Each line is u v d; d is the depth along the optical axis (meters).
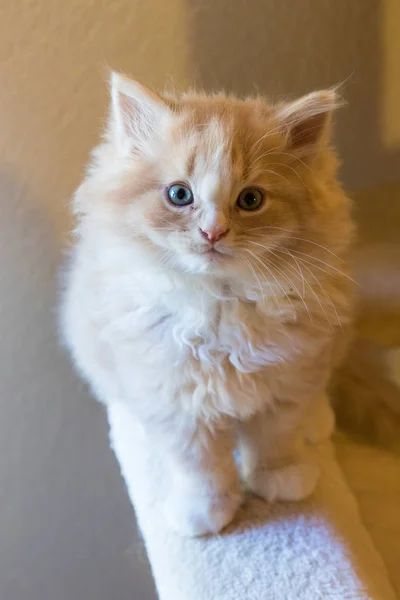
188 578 0.34
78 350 0.42
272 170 0.33
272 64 0.53
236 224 0.32
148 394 0.35
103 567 0.61
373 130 0.57
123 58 0.49
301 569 0.34
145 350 0.34
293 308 0.35
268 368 0.35
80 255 0.39
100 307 0.36
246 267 0.33
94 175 0.36
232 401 0.35
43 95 0.48
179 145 0.33
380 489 0.42
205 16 0.50
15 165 0.49
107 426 0.57
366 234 0.53
